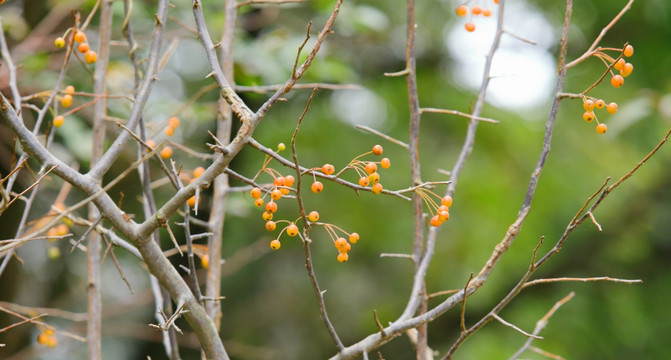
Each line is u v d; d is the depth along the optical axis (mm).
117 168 4566
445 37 6316
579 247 6406
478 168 5820
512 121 5992
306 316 6328
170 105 3451
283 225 5902
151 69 1771
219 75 1564
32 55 3508
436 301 5746
